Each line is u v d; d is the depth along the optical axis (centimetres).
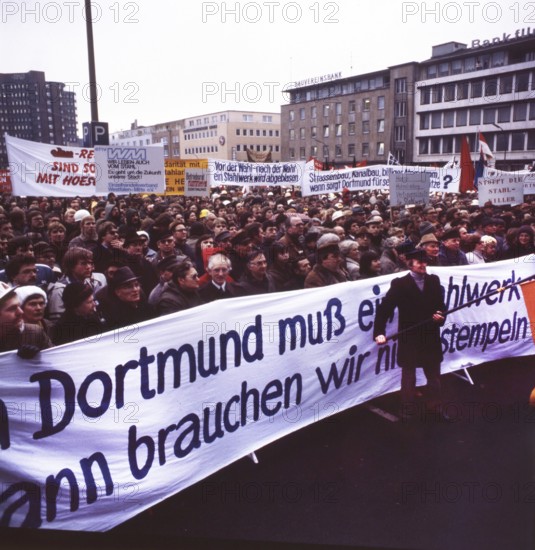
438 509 326
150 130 7750
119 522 304
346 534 306
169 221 678
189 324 330
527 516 317
